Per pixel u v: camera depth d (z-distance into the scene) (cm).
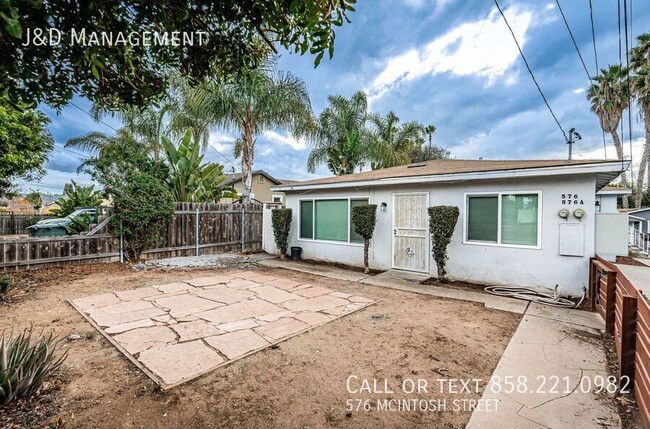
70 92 191
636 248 1333
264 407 227
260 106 1116
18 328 359
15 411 211
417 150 2238
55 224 888
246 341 335
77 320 389
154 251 859
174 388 246
